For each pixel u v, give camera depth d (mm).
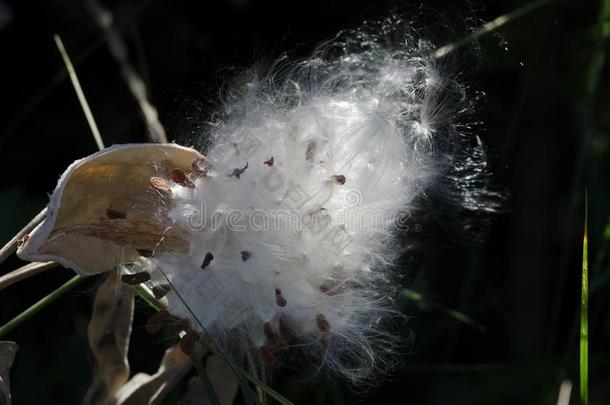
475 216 682
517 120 756
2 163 808
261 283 484
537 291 860
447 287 778
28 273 503
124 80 787
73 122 827
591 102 685
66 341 733
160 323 490
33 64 844
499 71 764
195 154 492
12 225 720
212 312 488
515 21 723
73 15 820
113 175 486
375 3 741
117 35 750
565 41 761
